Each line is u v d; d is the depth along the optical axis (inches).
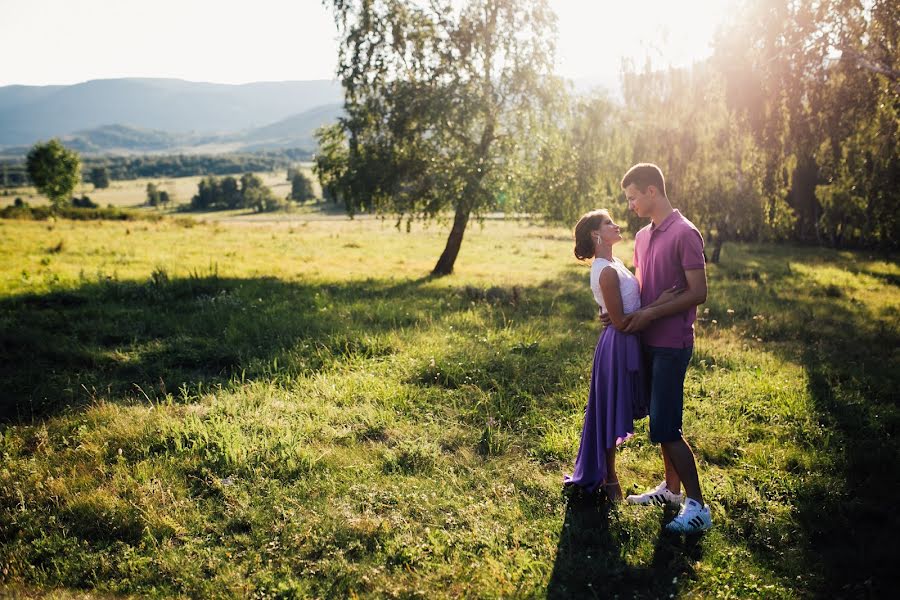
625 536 134.0
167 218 1424.7
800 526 136.7
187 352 267.1
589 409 149.5
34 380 227.0
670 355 134.4
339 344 280.8
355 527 134.5
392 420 195.6
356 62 626.8
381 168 624.1
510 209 687.1
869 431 191.2
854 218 796.0
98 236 842.8
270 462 165.3
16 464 159.6
